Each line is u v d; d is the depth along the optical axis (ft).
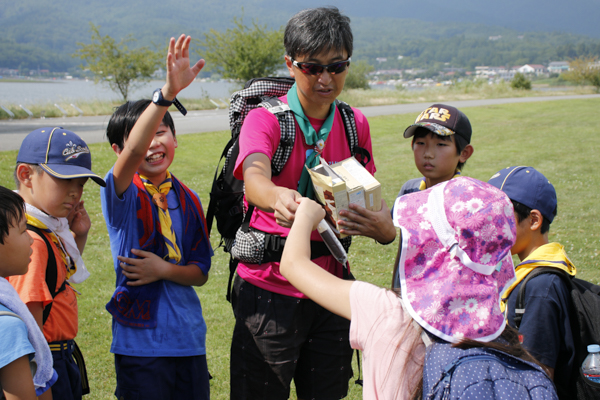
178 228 7.72
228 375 10.75
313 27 6.19
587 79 172.55
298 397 7.79
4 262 5.16
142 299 7.19
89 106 76.33
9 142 40.37
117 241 7.33
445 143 7.97
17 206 5.22
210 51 94.89
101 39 90.17
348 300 4.65
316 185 5.85
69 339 6.70
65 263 6.64
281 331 6.98
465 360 3.89
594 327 5.88
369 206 5.77
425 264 4.37
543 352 5.95
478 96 131.64
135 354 7.09
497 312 4.13
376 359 4.38
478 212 4.18
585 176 32.50
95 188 25.48
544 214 6.81
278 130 6.62
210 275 16.22
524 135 53.88
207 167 32.71
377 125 61.26
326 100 6.60
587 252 18.44
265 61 92.43
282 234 6.78
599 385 5.63
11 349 4.71
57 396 6.42
